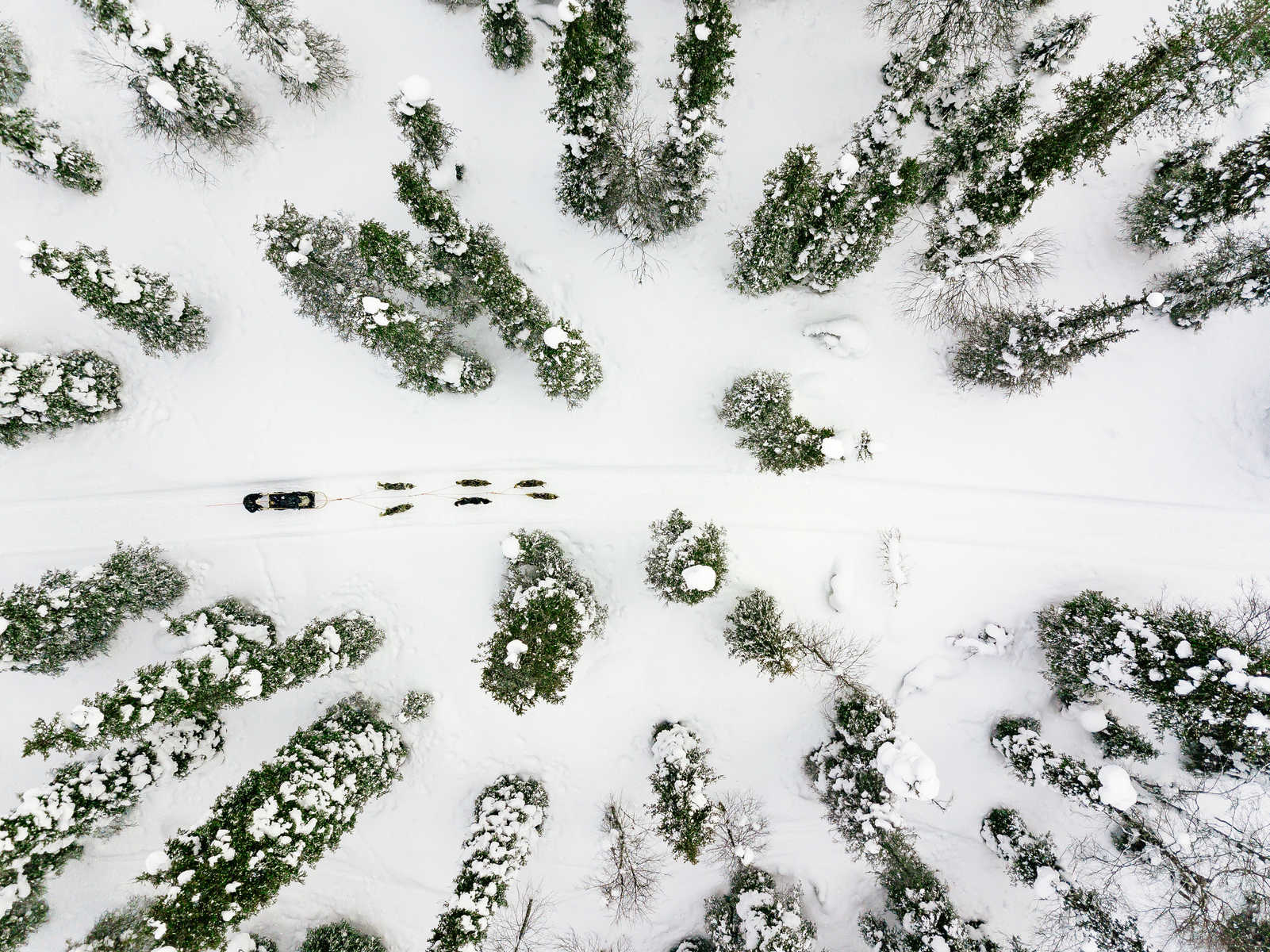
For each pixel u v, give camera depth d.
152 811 28.31
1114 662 24.39
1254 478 28.19
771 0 27.12
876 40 26.89
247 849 21.17
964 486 28.84
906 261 27.48
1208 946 24.00
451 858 28.97
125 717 22.34
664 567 26.84
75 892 27.58
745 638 26.31
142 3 26.92
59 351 27.92
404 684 28.98
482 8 25.55
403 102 24.31
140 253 28.19
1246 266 24.77
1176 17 24.72
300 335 28.45
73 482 28.64
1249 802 25.00
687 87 22.25
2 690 28.17
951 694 28.89
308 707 28.91
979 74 25.16
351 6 27.39
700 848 25.64
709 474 28.88
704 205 26.64
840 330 27.39
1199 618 25.33
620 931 28.83
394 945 28.78
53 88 27.03
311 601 29.08
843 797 26.22
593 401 28.73
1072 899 25.23
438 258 24.08
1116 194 27.39
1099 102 22.14
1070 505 28.72
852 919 28.83
